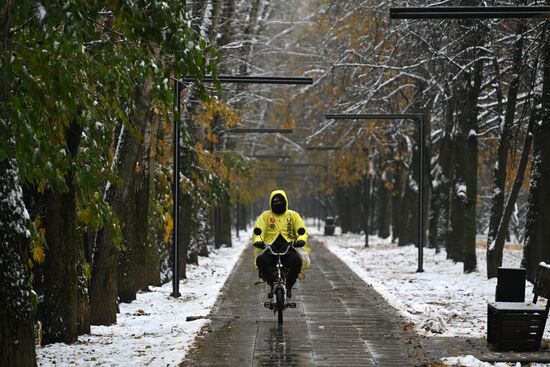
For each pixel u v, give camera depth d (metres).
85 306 31.02
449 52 63.31
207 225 92.19
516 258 82.69
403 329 32.28
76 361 25.02
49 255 28.56
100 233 34.91
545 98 47.62
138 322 35.88
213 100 56.00
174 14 20.84
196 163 61.72
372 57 79.44
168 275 57.03
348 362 24.98
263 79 45.50
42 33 19.44
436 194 96.25
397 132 94.50
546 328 32.62
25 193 28.34
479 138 83.62
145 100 35.41
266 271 33.09
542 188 47.94
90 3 20.12
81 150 26.95
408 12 29.73
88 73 22.36
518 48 55.62
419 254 67.31
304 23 117.38
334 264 75.31
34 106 19.98
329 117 66.88
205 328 32.50
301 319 35.50
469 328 32.94
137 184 46.88
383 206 135.25
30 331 19.58
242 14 75.56
